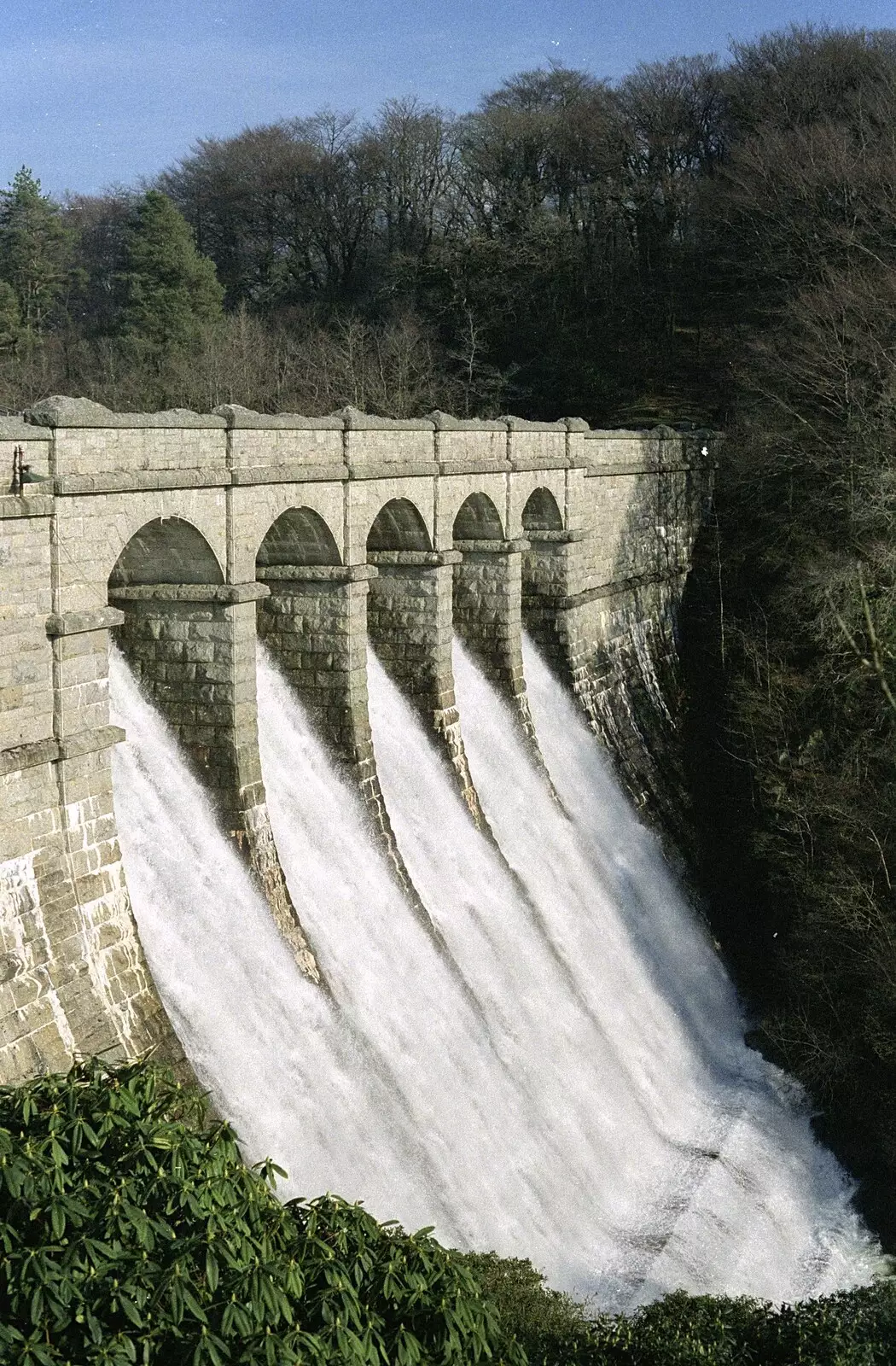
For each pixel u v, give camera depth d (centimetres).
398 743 5525
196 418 4034
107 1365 2042
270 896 4288
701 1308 3325
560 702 6944
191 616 4231
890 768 6359
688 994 6247
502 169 13700
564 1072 5062
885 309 8050
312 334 12388
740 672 7706
